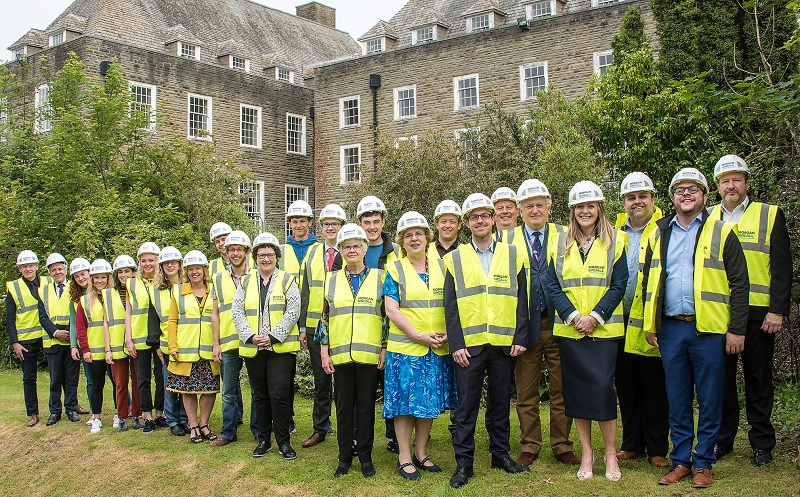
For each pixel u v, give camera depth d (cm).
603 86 1200
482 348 579
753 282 585
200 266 783
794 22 1041
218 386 780
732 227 544
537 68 2369
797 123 713
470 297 580
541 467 601
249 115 2838
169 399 810
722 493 509
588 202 572
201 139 2623
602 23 2250
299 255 796
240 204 1795
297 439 764
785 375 743
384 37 2820
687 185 555
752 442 582
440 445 711
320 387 741
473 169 1210
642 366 604
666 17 1166
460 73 2520
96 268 858
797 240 718
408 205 1201
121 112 1700
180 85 2575
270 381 685
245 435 793
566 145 1078
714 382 536
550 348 622
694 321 546
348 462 629
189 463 706
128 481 698
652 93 1142
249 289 700
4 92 2025
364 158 2748
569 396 564
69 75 1758
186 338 771
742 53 1105
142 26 2772
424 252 613
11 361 1425
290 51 3366
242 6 3341
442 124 2545
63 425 902
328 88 2858
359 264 636
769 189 774
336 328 620
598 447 672
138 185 1633
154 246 856
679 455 548
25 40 2716
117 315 847
